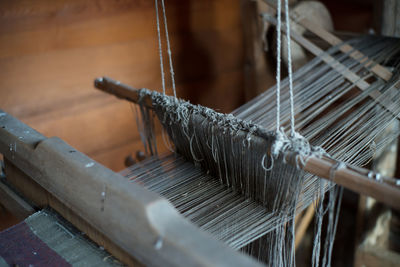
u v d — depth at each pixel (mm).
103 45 1981
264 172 891
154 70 2211
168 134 1154
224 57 2502
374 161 1691
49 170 888
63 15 1812
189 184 1061
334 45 1604
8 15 1659
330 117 1130
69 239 874
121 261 799
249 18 1826
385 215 1962
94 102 2012
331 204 830
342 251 2232
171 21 2205
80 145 2012
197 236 624
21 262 818
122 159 2189
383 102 1180
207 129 965
